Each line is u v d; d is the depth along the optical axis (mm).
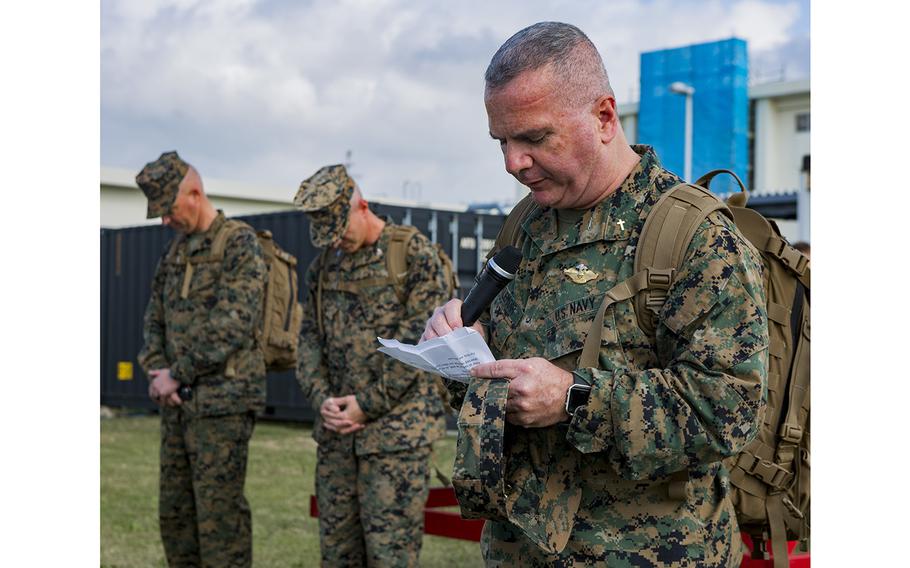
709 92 18906
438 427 4141
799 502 2750
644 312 2076
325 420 4070
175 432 4672
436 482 6418
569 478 2148
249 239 4613
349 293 4168
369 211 4184
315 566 5789
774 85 24156
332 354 4215
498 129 2090
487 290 2211
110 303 14344
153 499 7902
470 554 6137
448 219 11008
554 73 2035
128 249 14195
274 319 4730
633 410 1967
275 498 7809
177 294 4664
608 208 2164
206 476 4539
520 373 2025
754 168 24344
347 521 4148
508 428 2223
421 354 2184
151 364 4781
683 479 2070
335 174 4078
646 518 2094
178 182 4586
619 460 2012
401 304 4109
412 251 4109
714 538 2129
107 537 6582
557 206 2184
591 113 2086
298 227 11977
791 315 2697
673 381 1976
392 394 3988
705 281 1991
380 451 4008
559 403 2021
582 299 2145
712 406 1948
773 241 2680
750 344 1971
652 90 19188
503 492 2021
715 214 2061
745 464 2697
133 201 18516
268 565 5801
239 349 4582
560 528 2111
